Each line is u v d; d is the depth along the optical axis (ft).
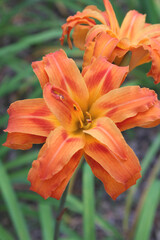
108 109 1.14
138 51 1.27
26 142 1.15
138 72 2.52
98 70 1.18
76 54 2.55
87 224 1.74
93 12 1.31
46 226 1.86
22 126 1.13
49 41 3.32
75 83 1.16
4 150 2.15
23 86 2.69
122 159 1.09
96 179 2.58
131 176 1.08
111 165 1.09
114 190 1.12
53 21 2.95
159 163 2.16
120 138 1.08
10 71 3.29
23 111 1.15
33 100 1.16
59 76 1.14
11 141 1.15
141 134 2.83
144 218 1.80
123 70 1.17
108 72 1.18
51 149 1.07
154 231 2.29
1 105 2.85
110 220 2.38
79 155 1.13
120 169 1.09
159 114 1.12
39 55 3.02
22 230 1.74
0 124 2.28
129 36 1.35
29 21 3.68
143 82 2.56
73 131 1.15
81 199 2.48
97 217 1.96
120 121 1.13
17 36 3.45
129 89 1.13
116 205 2.49
